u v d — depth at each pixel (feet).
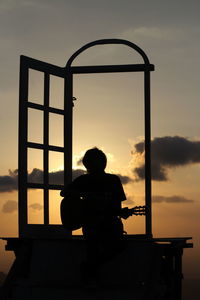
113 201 22.80
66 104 31.86
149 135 30.83
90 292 23.15
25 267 25.32
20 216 28.30
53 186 30.48
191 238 25.99
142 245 24.40
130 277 24.29
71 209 22.80
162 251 24.66
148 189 30.30
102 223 22.50
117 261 24.47
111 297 23.00
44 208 29.78
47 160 30.32
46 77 30.81
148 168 30.50
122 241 22.65
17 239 25.40
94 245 22.52
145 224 29.86
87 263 22.71
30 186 29.04
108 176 23.30
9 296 23.90
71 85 31.94
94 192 22.88
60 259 24.91
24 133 29.07
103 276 24.44
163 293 24.14
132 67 31.37
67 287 23.53
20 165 28.76
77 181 23.16
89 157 23.32
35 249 25.09
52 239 24.81
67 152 31.63
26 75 29.48
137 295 22.97
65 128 31.65
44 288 23.58
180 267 25.41
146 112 30.94
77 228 22.98
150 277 23.17
